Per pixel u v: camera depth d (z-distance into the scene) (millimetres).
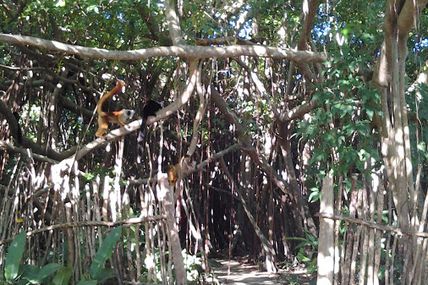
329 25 8297
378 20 7801
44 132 9805
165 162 10516
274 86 10555
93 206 6477
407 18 6297
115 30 9219
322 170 7453
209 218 13094
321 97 7070
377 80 6707
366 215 5672
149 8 8320
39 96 10586
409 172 6207
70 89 10898
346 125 6797
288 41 9609
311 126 7227
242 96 10867
